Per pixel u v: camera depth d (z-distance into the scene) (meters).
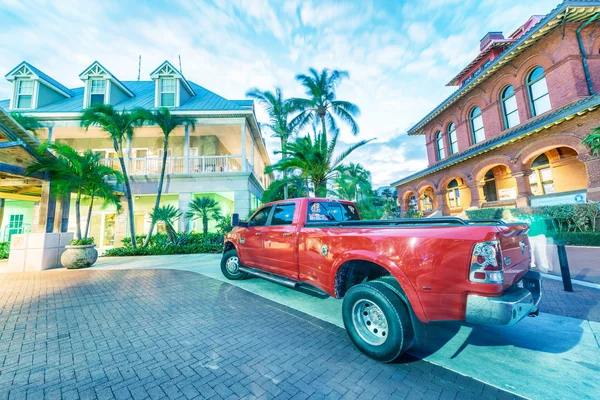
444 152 18.72
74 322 3.71
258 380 2.34
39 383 2.28
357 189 10.91
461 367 2.53
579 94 10.70
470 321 2.16
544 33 11.75
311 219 4.20
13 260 7.86
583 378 2.29
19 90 14.62
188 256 10.68
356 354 2.80
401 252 2.58
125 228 15.41
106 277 6.80
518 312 2.11
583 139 9.37
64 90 16.44
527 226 2.78
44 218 8.52
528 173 11.79
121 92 16.33
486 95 15.15
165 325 3.60
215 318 3.87
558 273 6.01
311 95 18.06
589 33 11.28
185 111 14.05
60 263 8.61
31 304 4.54
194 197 14.82
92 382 2.30
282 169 11.12
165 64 15.27
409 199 22.31
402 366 2.56
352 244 3.05
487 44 17.98
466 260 2.20
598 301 4.12
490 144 12.50
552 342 2.96
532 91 12.92
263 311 4.18
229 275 6.31
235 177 13.99
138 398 2.09
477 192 14.33
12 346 2.98
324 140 10.97
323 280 3.43
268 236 4.66
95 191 9.83
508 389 2.17
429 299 2.37
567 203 10.70
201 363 2.62
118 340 3.14
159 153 16.20
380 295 2.62
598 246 8.67
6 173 7.74
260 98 18.33
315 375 2.41
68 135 15.50
